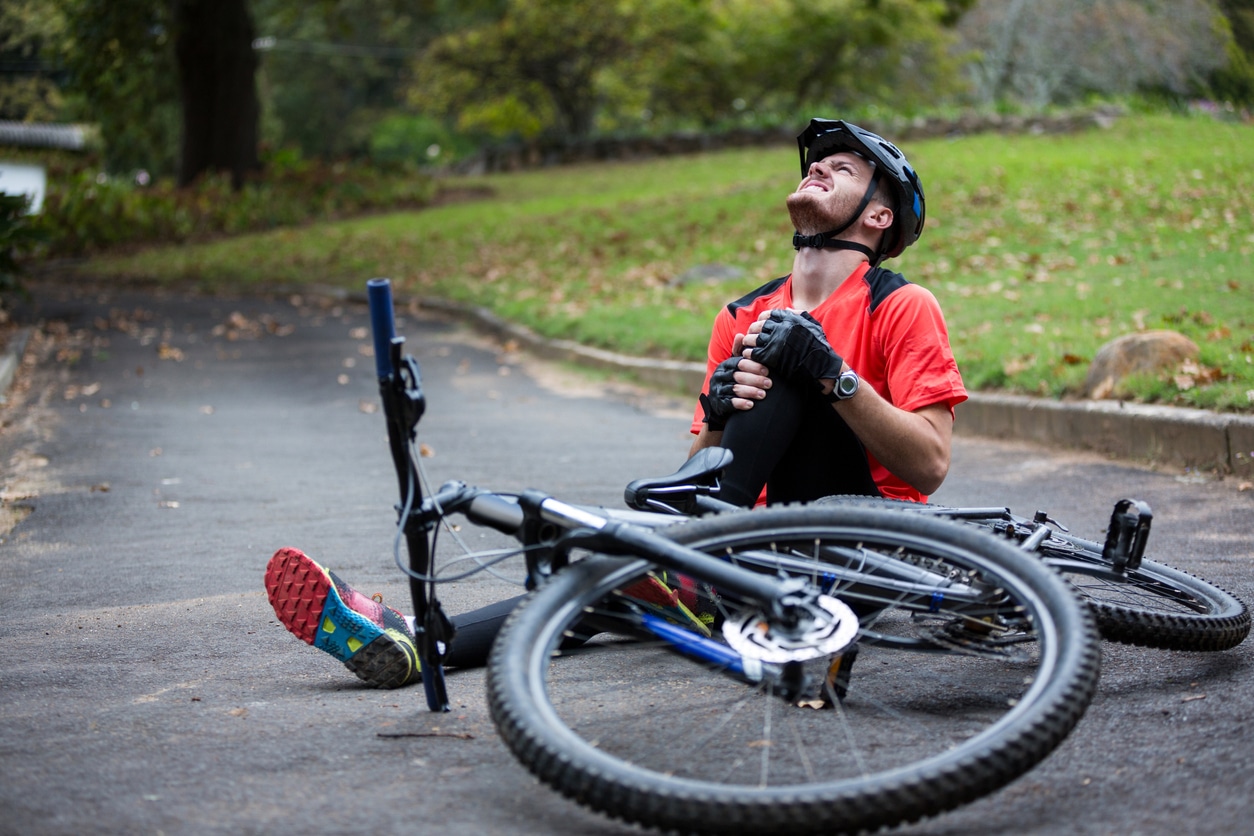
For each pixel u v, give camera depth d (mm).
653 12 32844
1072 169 16953
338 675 3084
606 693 2803
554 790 1865
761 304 3164
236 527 5348
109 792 2273
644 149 30906
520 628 2053
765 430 2686
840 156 3047
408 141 53656
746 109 34156
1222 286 9234
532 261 16891
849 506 2211
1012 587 2074
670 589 2566
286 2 35438
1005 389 7371
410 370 2305
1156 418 5949
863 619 2447
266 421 8867
